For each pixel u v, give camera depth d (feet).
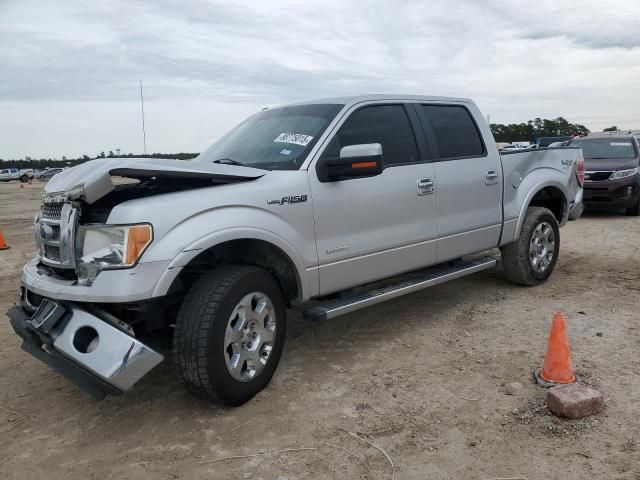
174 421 11.35
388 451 9.91
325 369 13.56
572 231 32.78
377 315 17.58
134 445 10.53
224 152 14.93
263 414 11.41
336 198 13.43
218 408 11.78
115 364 9.98
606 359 13.29
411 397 11.89
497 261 18.52
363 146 12.49
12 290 22.66
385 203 14.52
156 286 10.39
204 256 12.33
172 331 12.50
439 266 17.57
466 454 9.70
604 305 17.58
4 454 10.43
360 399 11.91
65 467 9.90
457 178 16.58
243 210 11.72
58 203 11.56
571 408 10.52
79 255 10.95
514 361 13.48
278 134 14.44
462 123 17.69
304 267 12.80
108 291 10.23
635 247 27.02
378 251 14.46
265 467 9.59
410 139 15.78
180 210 10.88
